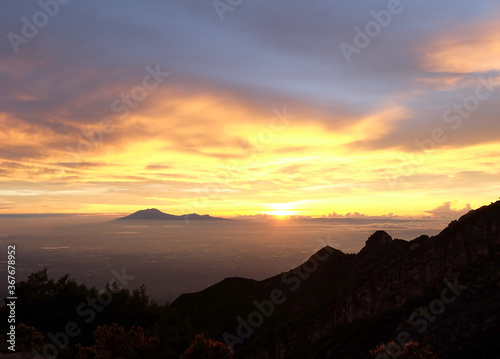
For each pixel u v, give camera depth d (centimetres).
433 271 4691
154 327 4247
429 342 2994
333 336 4288
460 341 2845
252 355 5484
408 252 5372
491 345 2555
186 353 3139
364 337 3712
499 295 3316
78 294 5897
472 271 4019
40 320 4797
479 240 4459
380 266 5581
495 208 4681
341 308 5266
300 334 5369
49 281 5953
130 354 3472
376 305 4950
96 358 3266
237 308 8369
